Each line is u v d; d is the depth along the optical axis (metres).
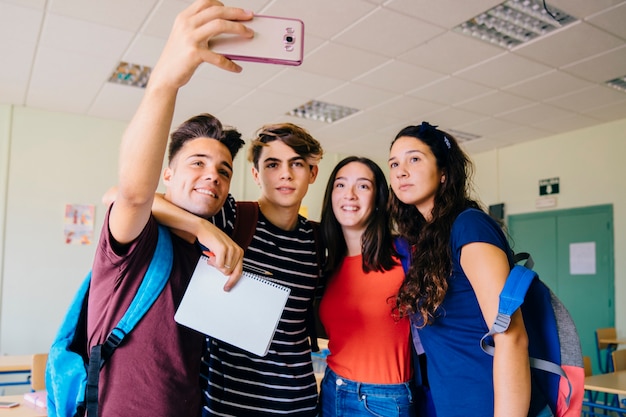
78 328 1.08
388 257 1.66
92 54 4.16
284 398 1.40
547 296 1.28
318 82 4.73
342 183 1.70
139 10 3.43
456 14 3.48
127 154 0.88
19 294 5.41
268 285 1.08
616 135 6.02
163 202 1.15
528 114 5.73
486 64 4.33
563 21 3.70
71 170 5.75
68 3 3.36
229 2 3.28
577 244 6.34
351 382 1.61
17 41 3.93
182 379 1.05
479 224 1.28
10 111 5.48
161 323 1.04
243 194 6.69
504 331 1.13
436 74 4.54
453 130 6.41
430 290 1.34
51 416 1.04
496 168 7.42
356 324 1.63
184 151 1.21
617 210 5.95
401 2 3.32
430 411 1.59
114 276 1.02
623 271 5.85
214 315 1.05
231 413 1.32
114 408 0.99
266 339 1.05
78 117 5.84
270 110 5.60
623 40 3.90
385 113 5.68
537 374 1.25
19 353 5.35
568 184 6.49
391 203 1.66
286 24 0.88
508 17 3.68
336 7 3.37
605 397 4.30
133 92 5.05
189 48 0.81
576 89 4.93
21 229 5.46
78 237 5.72
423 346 1.46
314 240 1.65
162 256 1.06
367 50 4.04
